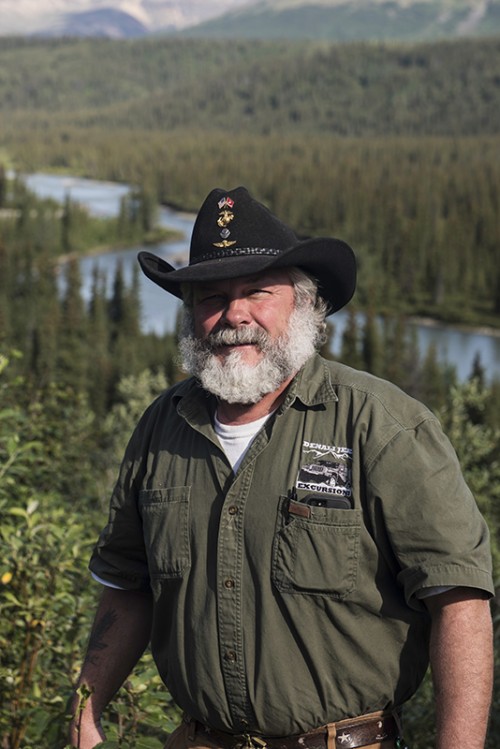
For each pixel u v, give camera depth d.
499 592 4.73
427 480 2.19
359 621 2.25
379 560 2.25
